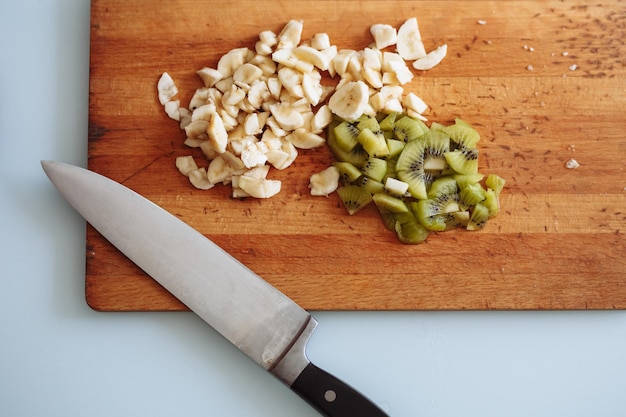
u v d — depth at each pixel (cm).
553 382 59
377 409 55
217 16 60
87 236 58
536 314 59
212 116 58
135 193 58
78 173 58
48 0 62
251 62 60
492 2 60
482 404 59
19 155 61
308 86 58
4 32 62
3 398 59
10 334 59
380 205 58
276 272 58
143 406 59
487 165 59
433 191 59
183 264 57
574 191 59
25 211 60
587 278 59
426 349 59
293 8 60
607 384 59
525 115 60
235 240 59
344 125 59
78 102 61
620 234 59
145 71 60
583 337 59
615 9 60
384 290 58
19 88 61
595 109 60
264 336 56
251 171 59
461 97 60
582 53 60
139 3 60
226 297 57
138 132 59
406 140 59
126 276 58
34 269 60
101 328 59
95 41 60
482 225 59
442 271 58
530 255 59
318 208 59
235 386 59
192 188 59
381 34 59
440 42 60
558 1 60
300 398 59
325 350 59
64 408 59
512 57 60
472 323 59
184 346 59
